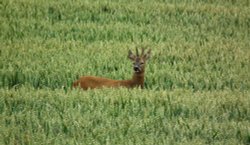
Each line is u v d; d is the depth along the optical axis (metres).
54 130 53.06
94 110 58.12
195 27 99.00
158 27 96.81
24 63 75.00
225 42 90.62
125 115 57.19
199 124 54.56
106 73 73.62
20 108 58.91
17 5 103.06
